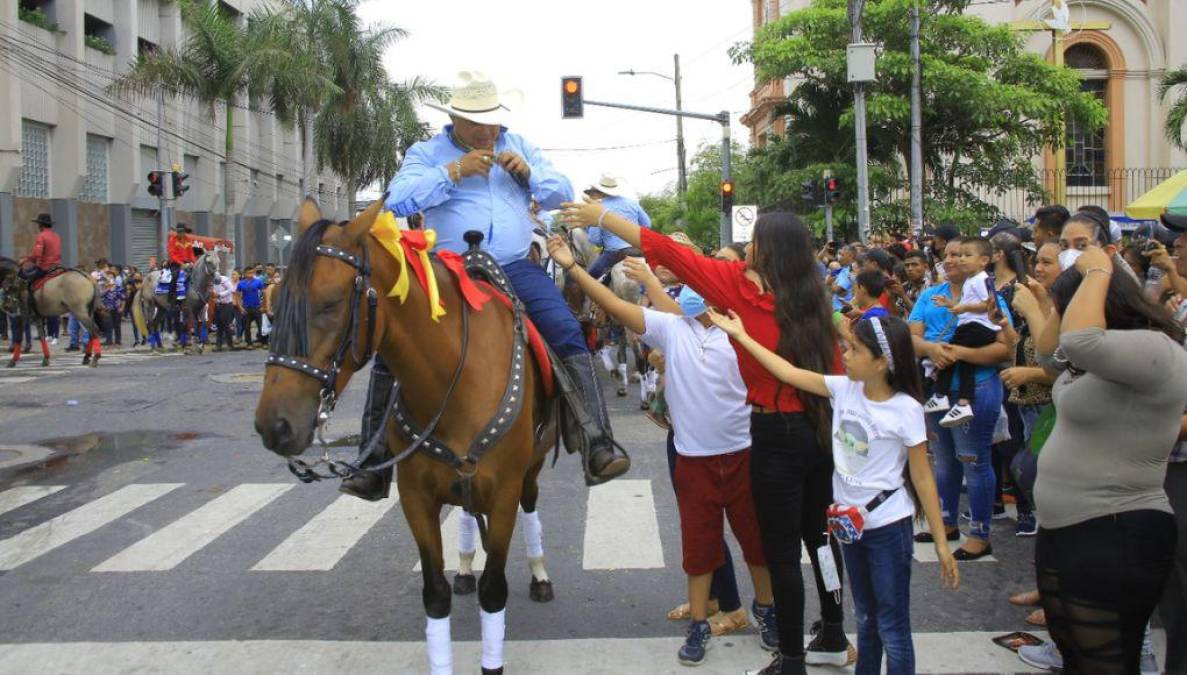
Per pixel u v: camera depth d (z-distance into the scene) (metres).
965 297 6.55
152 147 40.09
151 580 6.45
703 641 5.03
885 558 4.20
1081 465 3.78
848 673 4.87
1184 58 29.61
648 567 6.55
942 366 6.52
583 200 4.92
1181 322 5.16
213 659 5.16
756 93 46.09
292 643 5.35
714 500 4.96
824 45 25.64
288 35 35.31
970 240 6.64
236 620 5.72
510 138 5.38
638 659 5.08
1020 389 6.66
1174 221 5.14
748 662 5.04
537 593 5.94
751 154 31.69
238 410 13.19
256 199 50.16
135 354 22.02
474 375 4.36
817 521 4.72
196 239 31.81
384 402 4.80
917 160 21.61
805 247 4.58
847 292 11.04
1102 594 3.72
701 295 4.65
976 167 26.33
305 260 3.82
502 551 4.50
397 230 4.11
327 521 7.75
